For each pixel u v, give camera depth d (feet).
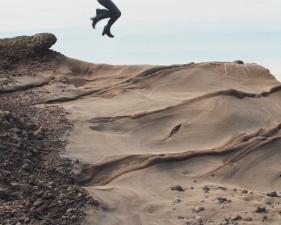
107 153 42.29
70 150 41.42
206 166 43.55
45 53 57.82
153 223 33.09
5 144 38.32
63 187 35.37
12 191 33.09
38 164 38.27
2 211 30.30
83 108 48.88
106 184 39.55
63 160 39.73
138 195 36.68
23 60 56.75
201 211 34.76
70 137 43.39
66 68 56.59
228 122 48.44
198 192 38.73
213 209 34.99
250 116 49.75
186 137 46.73
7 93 50.52
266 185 42.68
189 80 54.44
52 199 33.22
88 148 42.39
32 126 43.27
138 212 34.45
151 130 47.11
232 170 43.52
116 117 47.50
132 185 39.22
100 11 38.50
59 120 45.47
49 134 43.09
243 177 43.21
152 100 50.93
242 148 45.73
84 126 45.50
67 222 31.19
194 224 33.06
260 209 34.83
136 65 56.65
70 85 53.26
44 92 51.19
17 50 57.26
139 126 47.11
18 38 58.44
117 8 38.73
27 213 30.78
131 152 43.11
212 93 51.39
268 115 50.67
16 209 30.86
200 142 46.39
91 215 32.37
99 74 56.39
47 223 30.40
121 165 41.27
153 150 44.47
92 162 40.57
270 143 46.73
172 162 42.86
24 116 45.29
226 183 42.19
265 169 44.32
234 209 35.12
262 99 52.65
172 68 56.03
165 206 35.55
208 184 40.75
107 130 46.09
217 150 44.91
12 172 35.68
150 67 55.83
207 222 33.42
